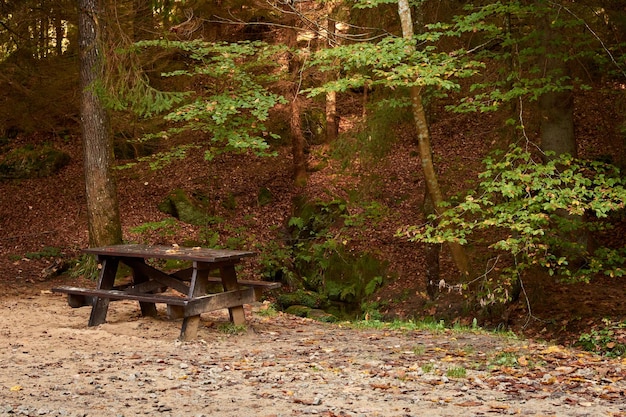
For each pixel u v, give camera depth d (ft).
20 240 58.29
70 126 77.77
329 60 38.06
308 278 57.62
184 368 23.79
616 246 52.06
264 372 23.21
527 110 46.01
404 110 46.83
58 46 71.46
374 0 37.19
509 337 32.04
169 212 64.69
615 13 41.09
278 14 57.82
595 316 42.22
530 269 46.75
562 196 32.91
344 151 50.24
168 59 63.82
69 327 32.24
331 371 23.53
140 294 30.71
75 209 65.21
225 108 36.47
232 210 65.92
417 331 33.76
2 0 57.06
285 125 75.92
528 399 19.75
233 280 31.37
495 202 43.80
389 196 64.13
